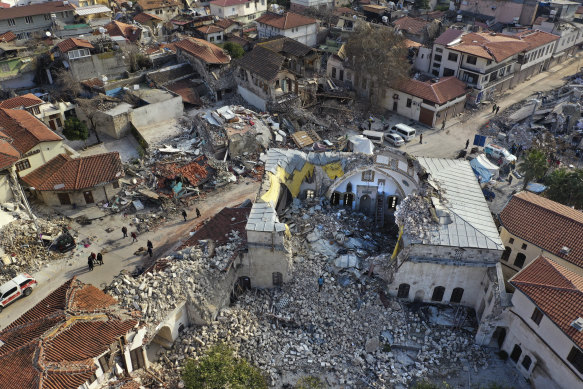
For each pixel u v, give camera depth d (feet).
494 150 209.46
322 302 130.52
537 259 118.21
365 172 159.53
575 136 220.02
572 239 127.03
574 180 164.66
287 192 159.94
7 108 198.49
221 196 183.42
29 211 163.53
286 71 229.45
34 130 180.04
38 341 96.99
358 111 249.14
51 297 114.52
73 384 91.91
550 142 217.36
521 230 135.13
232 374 102.37
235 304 132.98
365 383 115.03
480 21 362.33
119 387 103.55
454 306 133.39
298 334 125.80
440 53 264.31
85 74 242.99
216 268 129.49
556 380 105.60
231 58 269.85
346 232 149.28
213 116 214.07
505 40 270.46
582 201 163.22
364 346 122.72
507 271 143.84
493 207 180.34
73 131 197.67
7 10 308.81
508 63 264.11
